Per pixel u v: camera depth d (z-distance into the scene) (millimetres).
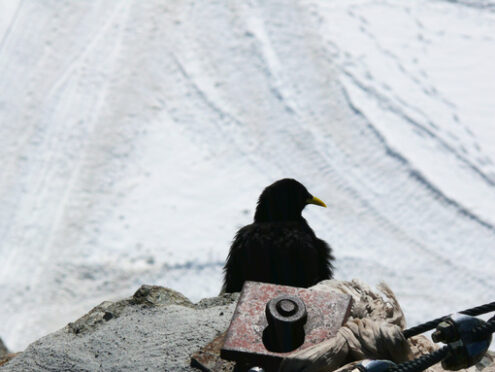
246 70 40219
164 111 38156
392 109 37875
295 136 35969
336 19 44469
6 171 33281
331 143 35406
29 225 30812
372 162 34312
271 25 43312
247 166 35000
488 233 30750
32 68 39500
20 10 43594
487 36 44281
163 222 32219
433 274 28719
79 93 38250
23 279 28188
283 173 34281
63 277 28406
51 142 35281
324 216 31438
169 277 29016
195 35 42656
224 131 36906
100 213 31984
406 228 30969
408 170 33781
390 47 42781
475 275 28734
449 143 35875
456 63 41969
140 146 35969
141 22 43312
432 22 45375
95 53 40906
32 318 26172
